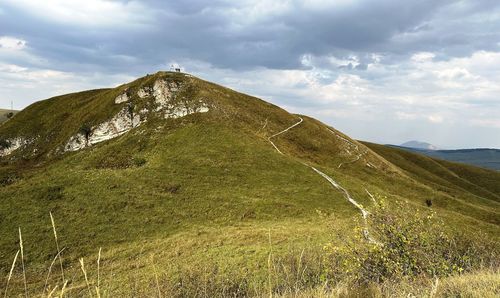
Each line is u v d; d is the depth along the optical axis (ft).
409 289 28.68
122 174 208.33
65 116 389.60
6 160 358.84
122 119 313.53
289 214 170.30
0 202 172.86
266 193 194.08
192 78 338.54
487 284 28.73
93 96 418.72
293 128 326.85
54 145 347.77
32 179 210.79
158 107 309.01
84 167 246.06
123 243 142.20
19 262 126.93
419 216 45.93
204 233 145.38
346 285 30.86
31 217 160.97
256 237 126.52
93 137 320.29
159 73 343.05
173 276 80.33
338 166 291.58
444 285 30.17
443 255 42.24
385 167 320.50
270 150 252.62
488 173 588.09
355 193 201.36
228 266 94.73
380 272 39.09
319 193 198.49
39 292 97.19
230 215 168.35
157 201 179.32
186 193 189.98
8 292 100.27
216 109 301.22
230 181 207.00
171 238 141.79
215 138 260.01
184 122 285.02
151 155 244.22
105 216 163.84
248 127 294.66
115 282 86.17
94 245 140.56
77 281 101.40
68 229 152.05
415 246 42.16
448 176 535.60
